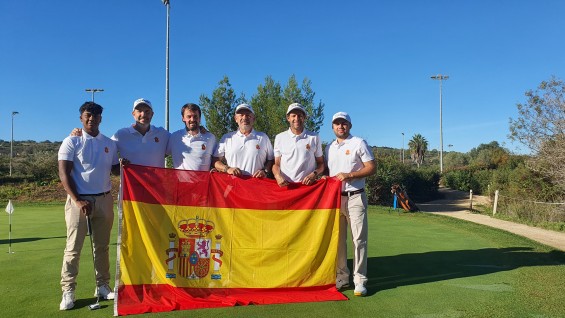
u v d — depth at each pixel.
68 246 4.29
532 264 6.10
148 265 4.49
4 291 4.71
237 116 5.16
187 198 4.70
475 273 5.60
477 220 12.92
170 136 5.16
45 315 4.01
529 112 15.73
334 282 4.89
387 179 19.67
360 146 5.03
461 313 4.09
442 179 37.22
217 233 4.74
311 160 5.12
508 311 4.12
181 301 4.37
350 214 5.00
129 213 4.49
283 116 19.73
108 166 4.54
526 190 16.25
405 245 7.56
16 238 8.16
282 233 4.87
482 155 45.78
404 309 4.22
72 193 4.22
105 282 4.56
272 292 4.74
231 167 4.95
